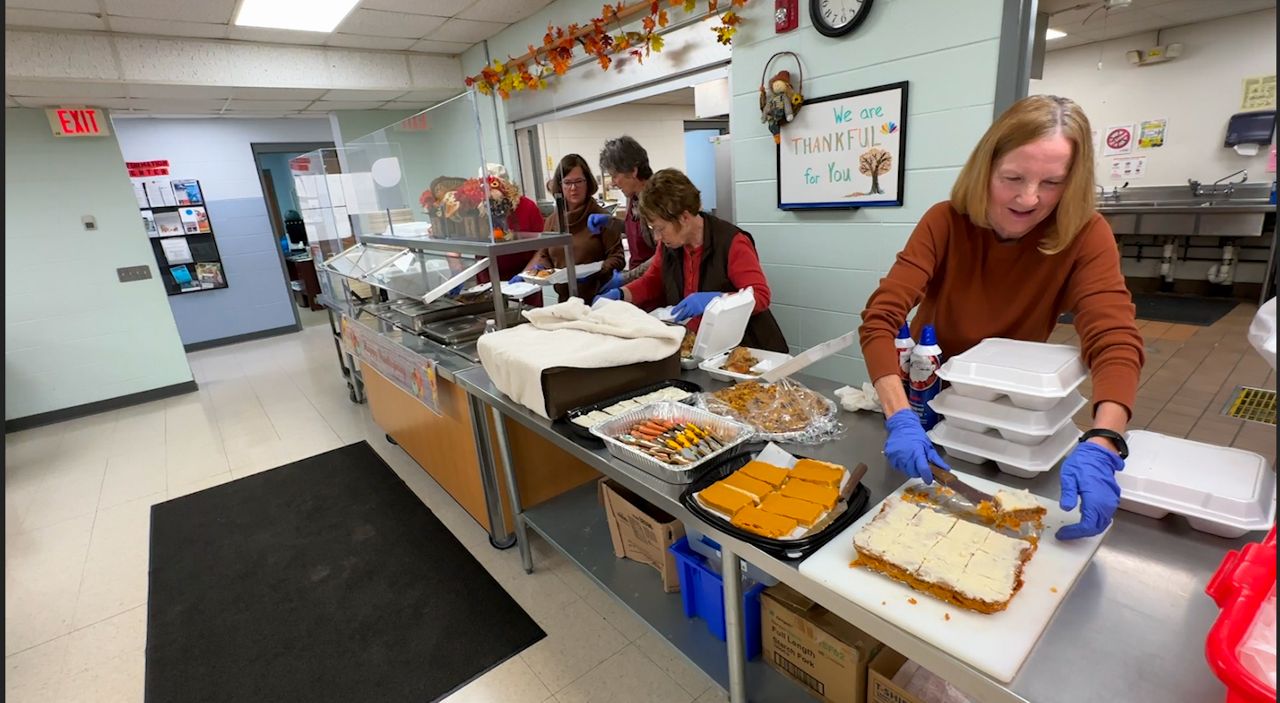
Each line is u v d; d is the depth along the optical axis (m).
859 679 1.23
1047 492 1.03
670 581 1.65
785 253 2.82
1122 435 0.90
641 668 1.75
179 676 1.83
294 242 8.02
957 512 0.96
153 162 5.72
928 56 2.13
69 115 4.07
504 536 2.32
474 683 1.74
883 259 2.46
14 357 4.18
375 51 4.23
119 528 2.74
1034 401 1.01
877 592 0.82
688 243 2.09
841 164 2.47
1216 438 2.76
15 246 4.11
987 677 0.70
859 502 1.02
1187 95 4.85
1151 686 0.68
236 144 6.09
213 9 3.08
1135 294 5.41
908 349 1.27
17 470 3.51
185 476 3.25
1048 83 5.60
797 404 1.44
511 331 1.81
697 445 1.27
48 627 2.09
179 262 6.00
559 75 3.78
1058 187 0.98
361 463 3.21
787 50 2.55
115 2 2.84
